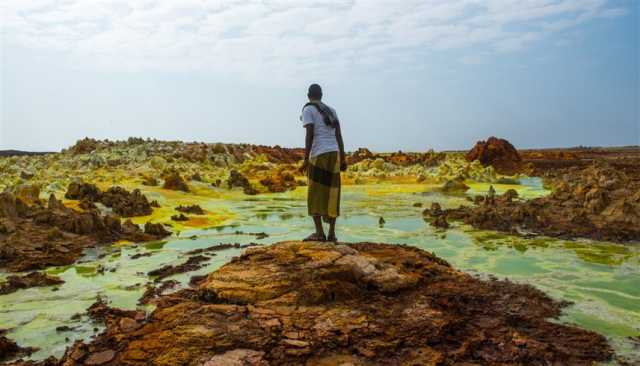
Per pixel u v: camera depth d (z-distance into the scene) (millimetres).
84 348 4406
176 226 11867
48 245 8797
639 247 9312
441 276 6574
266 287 5441
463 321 5020
